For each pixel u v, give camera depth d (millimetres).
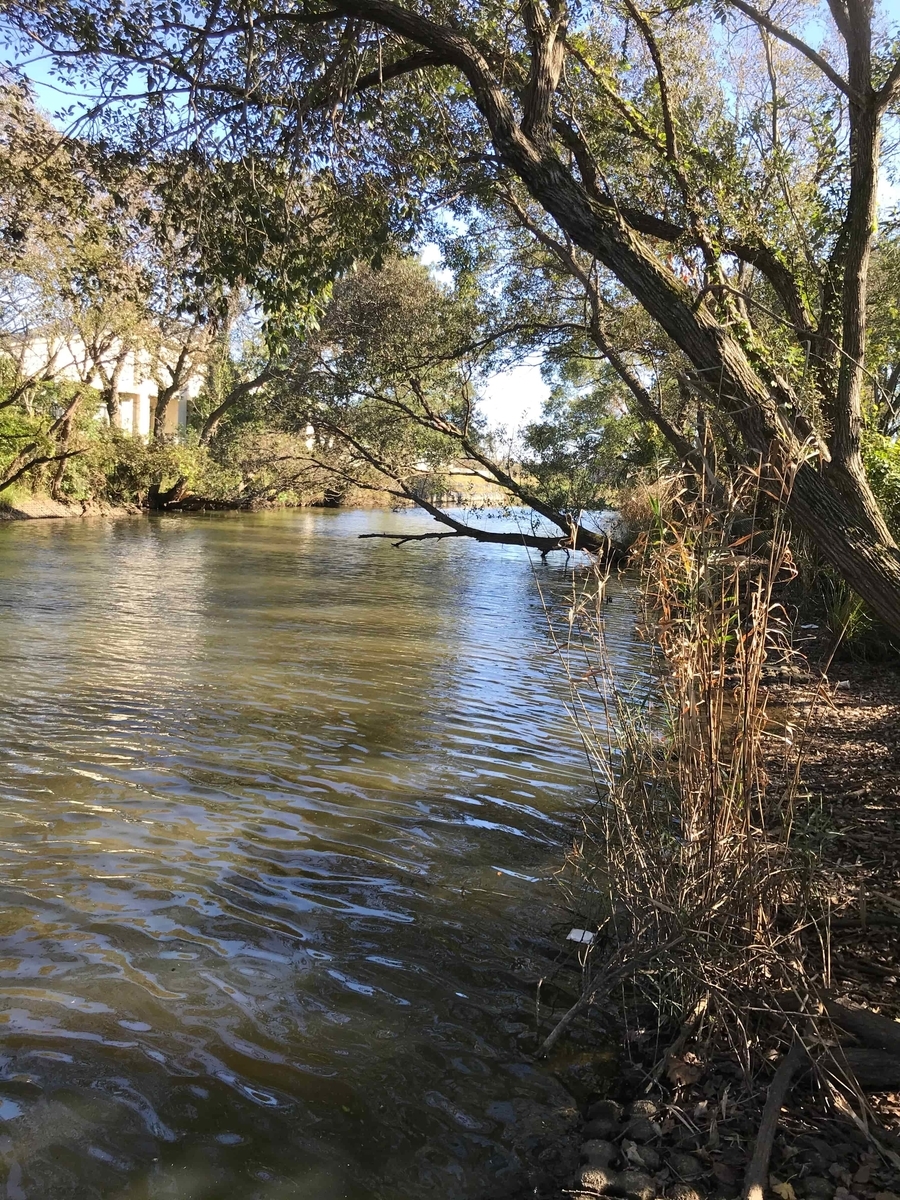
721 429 5195
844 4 5414
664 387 17453
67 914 4504
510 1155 3055
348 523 41031
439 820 6094
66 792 6191
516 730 8438
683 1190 2846
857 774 6879
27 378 31922
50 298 27000
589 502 22500
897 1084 3307
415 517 46312
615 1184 2875
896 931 4328
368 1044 3609
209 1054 3475
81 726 7766
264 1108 3201
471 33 8461
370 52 7797
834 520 4645
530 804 6496
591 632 4707
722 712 3871
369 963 4227
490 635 13602
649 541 4316
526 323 17641
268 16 6863
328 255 8430
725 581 4020
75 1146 2961
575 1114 3287
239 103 7688
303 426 19906
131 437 39531
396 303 17656
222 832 5668
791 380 8281
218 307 8211
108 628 12617
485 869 5355
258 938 4387
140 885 4871
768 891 3781
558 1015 3906
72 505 36125
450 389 19516
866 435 11469
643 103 12039
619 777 4676
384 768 7121
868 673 10719
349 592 18094
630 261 5148
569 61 11398
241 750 7352
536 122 5645
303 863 5289
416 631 13734
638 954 3818
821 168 11617
